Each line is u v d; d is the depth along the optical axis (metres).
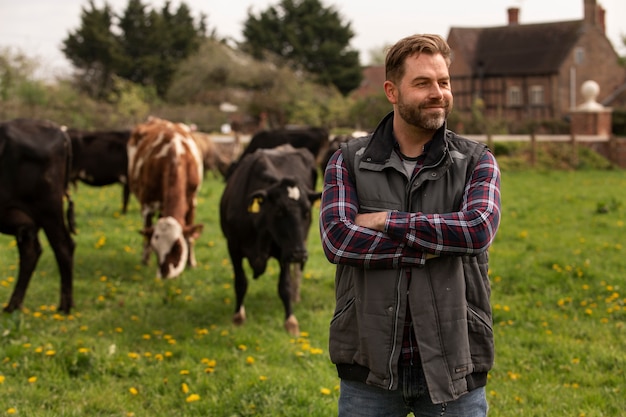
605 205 14.45
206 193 16.80
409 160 2.95
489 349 2.90
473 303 2.90
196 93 48.28
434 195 2.91
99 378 5.64
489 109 51.28
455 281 2.85
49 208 7.39
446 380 2.79
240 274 7.29
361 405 2.95
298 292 8.16
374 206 2.93
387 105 37.69
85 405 5.11
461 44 52.09
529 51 50.41
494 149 25.44
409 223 2.79
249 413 4.99
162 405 5.23
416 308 2.82
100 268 9.49
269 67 47.28
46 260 9.77
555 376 5.84
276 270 9.46
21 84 34.91
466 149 2.98
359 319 2.89
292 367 6.01
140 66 61.22
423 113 2.84
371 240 2.82
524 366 6.04
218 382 5.57
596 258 9.98
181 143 9.62
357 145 3.03
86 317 7.39
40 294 8.20
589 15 50.19
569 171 24.47
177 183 8.84
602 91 50.84
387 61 2.93
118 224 12.80
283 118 44.81
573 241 11.29
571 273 9.12
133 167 10.04
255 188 7.06
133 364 5.88
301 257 6.56
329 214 2.93
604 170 25.14
